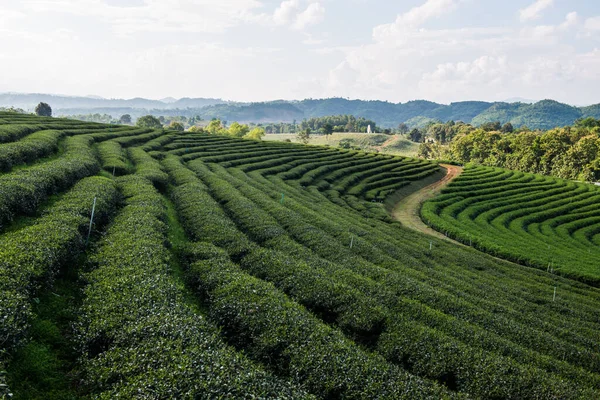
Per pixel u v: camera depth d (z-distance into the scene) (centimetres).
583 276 4006
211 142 7862
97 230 2255
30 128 4781
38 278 1438
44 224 1884
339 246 2862
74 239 1823
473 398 1424
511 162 12438
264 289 1759
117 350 1170
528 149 12269
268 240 2711
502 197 7512
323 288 1947
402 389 1274
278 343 1425
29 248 1562
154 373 1061
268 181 5481
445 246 4334
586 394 1508
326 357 1354
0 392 866
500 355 1675
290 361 1360
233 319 1572
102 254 1847
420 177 8431
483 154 13900
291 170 6794
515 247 4738
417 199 7206
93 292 1491
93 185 2789
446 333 1833
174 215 3080
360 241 3158
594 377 1705
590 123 17050
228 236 2509
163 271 1725
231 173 5472
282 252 2472
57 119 6762
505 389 1452
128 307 1377
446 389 1399
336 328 1738
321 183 6512
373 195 6594
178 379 1033
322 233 3097
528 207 7088
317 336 1465
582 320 2738
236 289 1731
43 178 2545
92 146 4972
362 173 7856
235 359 1189
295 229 3100
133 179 3419
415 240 4341
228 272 1923
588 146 10794
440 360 1565
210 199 3350
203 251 2178
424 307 1998
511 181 8669
